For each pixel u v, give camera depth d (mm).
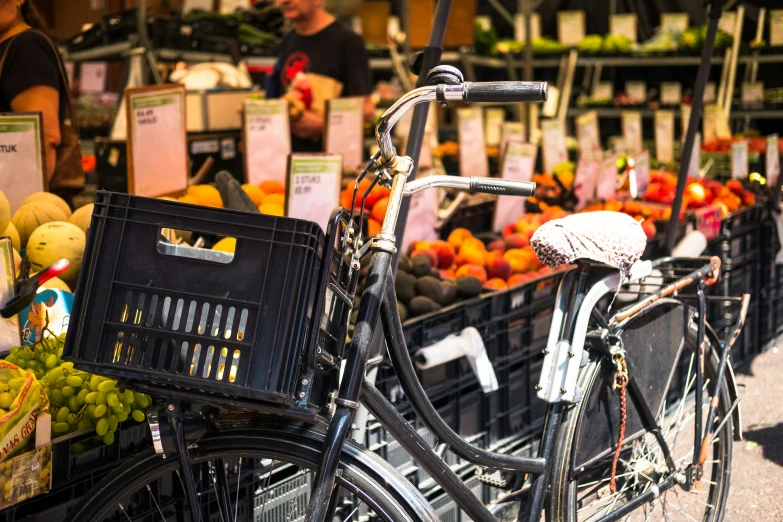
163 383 1382
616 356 2162
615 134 9336
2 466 1555
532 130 7070
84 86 6199
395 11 8477
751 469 3232
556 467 2070
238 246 1341
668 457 2408
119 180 3389
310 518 1422
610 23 9344
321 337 1490
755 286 4578
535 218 3973
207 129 4203
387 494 1537
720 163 6555
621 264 2146
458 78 1578
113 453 1788
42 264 2225
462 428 2762
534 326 3100
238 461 1938
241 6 6625
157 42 5477
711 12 3338
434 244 3375
